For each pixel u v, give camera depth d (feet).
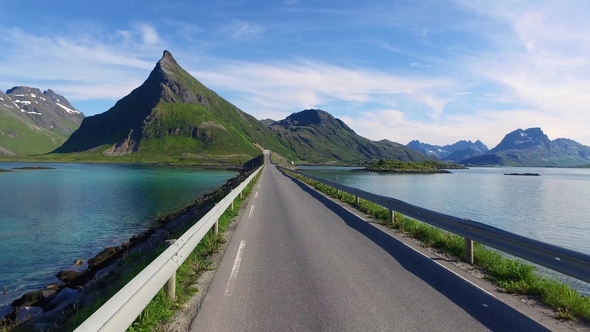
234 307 17.95
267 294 19.76
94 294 23.75
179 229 44.68
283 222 44.24
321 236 35.78
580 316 16.97
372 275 23.21
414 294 19.81
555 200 124.88
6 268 46.42
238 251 29.66
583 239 62.75
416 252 29.50
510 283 21.33
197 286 21.17
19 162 560.20
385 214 47.75
